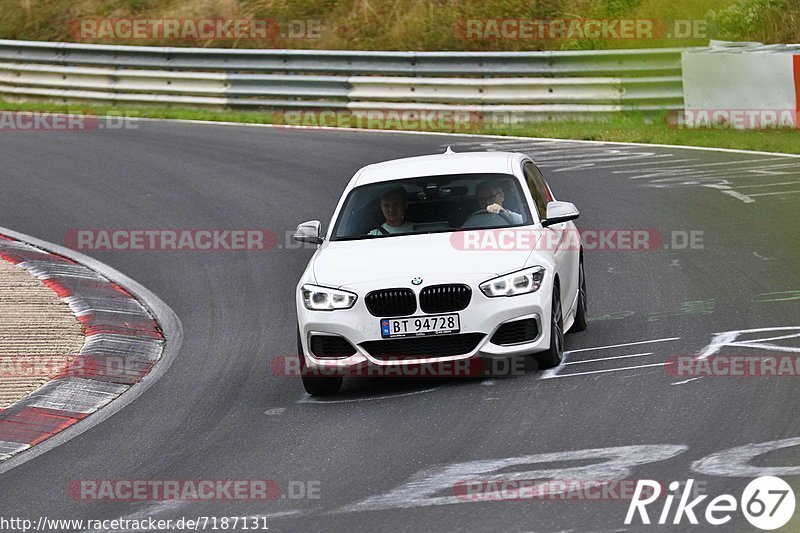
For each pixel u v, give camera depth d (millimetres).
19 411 25016
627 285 32906
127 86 74688
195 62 73625
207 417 23797
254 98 71438
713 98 60469
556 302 24828
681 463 17688
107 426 23828
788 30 79375
